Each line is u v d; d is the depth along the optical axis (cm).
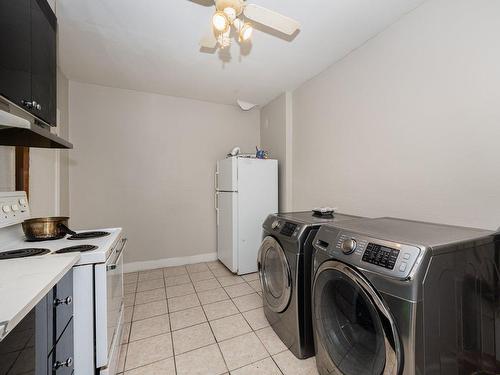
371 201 205
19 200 148
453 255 100
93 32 196
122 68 257
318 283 134
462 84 144
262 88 310
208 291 258
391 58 187
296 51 224
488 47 133
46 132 116
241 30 144
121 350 166
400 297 91
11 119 90
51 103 151
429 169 162
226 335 183
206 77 279
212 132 361
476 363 108
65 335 102
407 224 146
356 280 108
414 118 171
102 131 300
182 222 343
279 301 173
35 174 194
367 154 209
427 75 162
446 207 153
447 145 152
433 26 158
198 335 183
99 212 300
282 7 167
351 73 225
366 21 182
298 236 156
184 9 171
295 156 311
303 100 295
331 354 127
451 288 98
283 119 324
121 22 184
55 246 132
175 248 339
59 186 245
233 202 296
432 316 92
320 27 189
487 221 134
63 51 224
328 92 254
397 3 164
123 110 310
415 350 88
